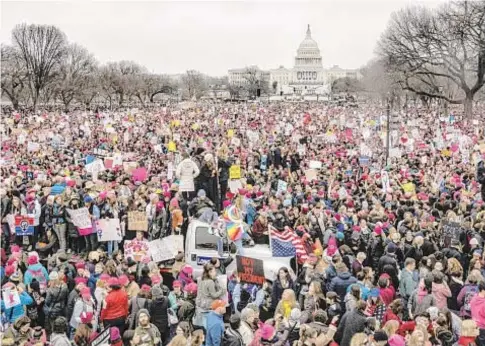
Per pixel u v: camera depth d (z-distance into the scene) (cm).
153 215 2314
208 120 7625
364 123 6494
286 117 8156
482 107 13888
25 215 2300
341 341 1285
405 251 1897
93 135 5666
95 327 1502
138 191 2450
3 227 2298
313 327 1265
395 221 2341
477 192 2880
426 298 1462
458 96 12112
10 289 1474
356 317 1284
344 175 3291
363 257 1734
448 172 3334
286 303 1369
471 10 8756
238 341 1276
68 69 14625
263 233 2145
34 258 1659
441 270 1599
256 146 4659
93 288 1638
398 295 1697
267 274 1858
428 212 2356
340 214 2253
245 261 1639
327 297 1411
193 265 1945
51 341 1277
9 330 1296
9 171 3142
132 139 5219
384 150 4519
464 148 4125
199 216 2145
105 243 2283
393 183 3011
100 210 2289
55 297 1546
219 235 1966
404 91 11712
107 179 2869
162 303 1473
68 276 1655
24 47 12731
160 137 5259
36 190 2522
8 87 12762
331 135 5128
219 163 2905
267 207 2411
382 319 1415
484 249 1955
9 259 1750
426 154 4216
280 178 3092
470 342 1254
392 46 9362
